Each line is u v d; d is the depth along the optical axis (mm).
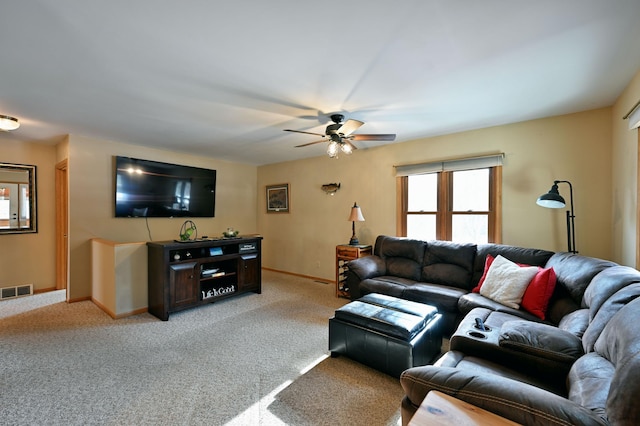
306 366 2328
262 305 3799
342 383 2102
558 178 3107
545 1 1421
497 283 2682
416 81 2299
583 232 2977
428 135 3924
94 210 4055
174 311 3363
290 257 5734
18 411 1771
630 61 1995
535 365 1494
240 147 4594
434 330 2406
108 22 1569
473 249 3322
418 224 4145
